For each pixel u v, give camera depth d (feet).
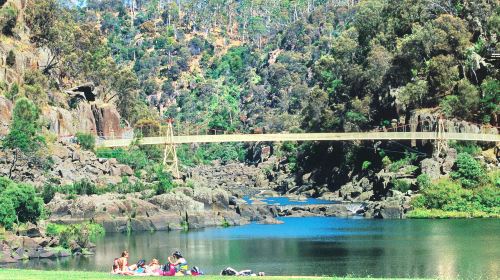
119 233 495.41
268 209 592.60
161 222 513.04
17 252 370.32
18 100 618.44
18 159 586.86
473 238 438.81
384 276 313.73
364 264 352.90
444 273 320.09
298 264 356.18
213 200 557.74
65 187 549.13
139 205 518.78
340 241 440.04
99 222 498.69
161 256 385.09
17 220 407.23
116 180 618.03
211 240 452.76
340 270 336.29
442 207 590.55
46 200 522.06
